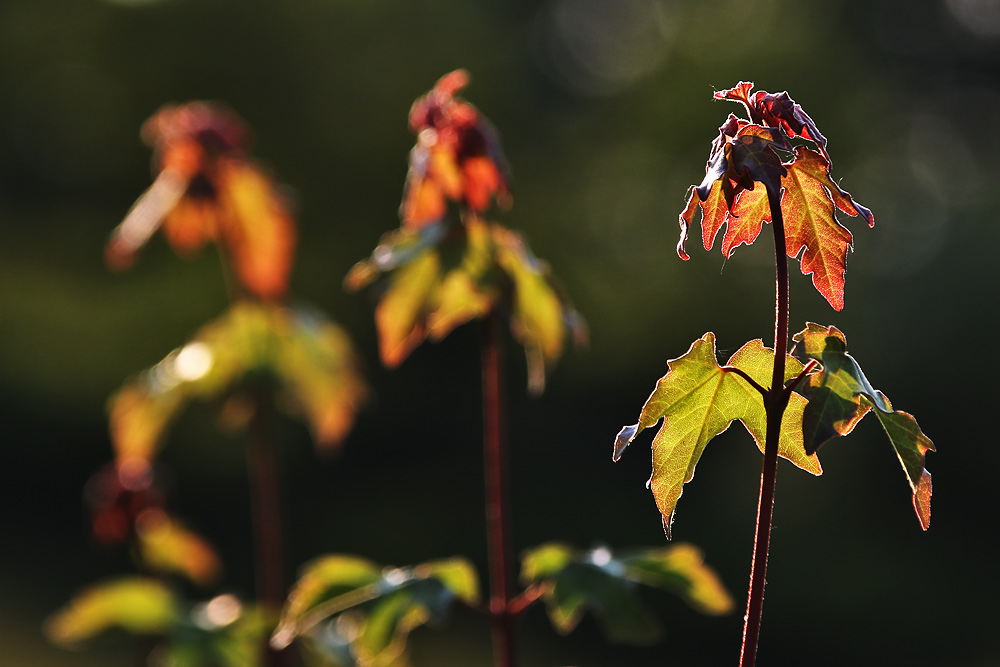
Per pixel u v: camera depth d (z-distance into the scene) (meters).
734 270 14.30
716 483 12.77
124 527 3.15
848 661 11.43
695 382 1.30
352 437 15.55
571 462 14.98
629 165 16.66
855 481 12.26
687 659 11.24
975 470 12.34
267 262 2.93
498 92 17.30
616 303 15.22
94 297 14.81
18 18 16.08
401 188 15.96
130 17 16.11
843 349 1.22
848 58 17.09
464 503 14.77
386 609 2.06
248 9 16.14
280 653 2.73
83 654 8.84
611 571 2.04
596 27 21.56
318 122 15.97
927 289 13.26
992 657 10.91
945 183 17.39
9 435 14.99
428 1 17.66
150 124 2.82
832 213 1.26
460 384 15.79
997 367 12.30
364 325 15.56
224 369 2.88
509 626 2.11
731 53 16.75
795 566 11.89
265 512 2.88
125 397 2.86
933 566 11.88
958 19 20.11
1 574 11.88
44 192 15.85
